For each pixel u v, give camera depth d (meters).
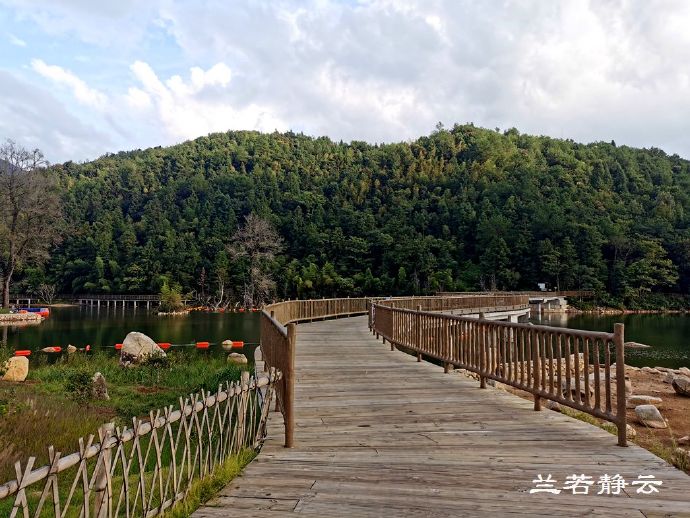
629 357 22.78
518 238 74.56
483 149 122.00
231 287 77.50
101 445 2.79
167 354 19.69
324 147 152.00
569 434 5.06
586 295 66.88
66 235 90.00
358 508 3.27
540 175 100.88
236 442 4.45
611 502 3.37
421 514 3.17
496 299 33.50
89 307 76.94
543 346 5.99
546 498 3.43
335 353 11.56
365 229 86.94
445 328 8.84
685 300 68.44
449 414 5.94
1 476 5.01
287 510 3.25
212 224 96.06
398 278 72.31
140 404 11.27
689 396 10.48
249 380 4.82
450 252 79.81
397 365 9.82
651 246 70.38
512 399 6.78
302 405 6.44
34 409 7.96
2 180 51.56
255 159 139.75
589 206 85.00
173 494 3.41
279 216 98.00
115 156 159.62
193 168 134.75
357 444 4.74
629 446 4.61
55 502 2.47
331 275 76.12
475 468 4.05
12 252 53.31
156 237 90.94
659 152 131.12
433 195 99.56
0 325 40.66
